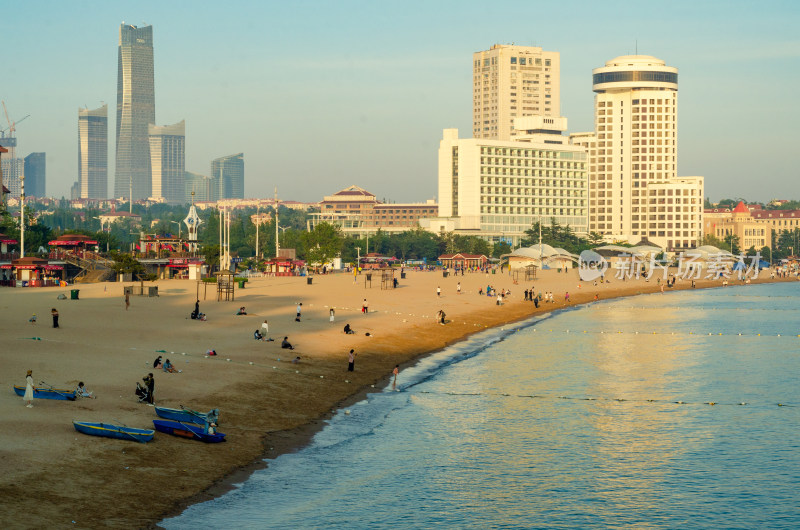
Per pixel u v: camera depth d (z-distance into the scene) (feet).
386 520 124.57
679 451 165.58
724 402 211.41
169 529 111.45
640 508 134.41
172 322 293.02
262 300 401.90
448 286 579.48
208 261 613.93
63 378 177.27
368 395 206.39
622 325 398.21
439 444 165.78
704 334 361.71
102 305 343.46
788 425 187.11
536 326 388.98
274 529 116.78
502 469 151.64
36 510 108.68
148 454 136.56
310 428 168.35
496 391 221.25
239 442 151.43
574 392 222.28
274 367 219.61
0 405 151.12
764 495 141.08
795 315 456.04
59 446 132.16
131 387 174.81
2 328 251.19
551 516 129.90
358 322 331.16
